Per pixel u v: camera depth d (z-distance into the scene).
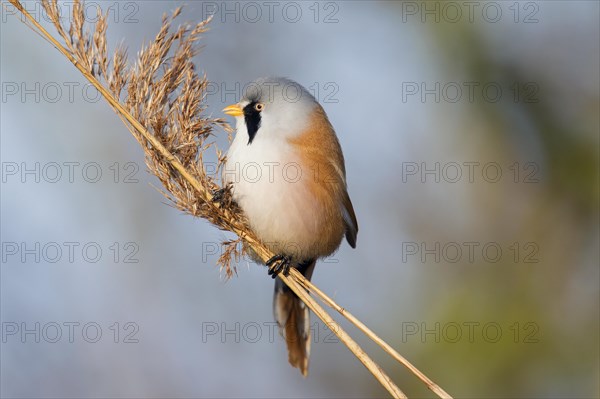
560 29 15.44
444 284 14.13
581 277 14.49
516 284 14.35
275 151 8.70
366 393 13.16
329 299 7.05
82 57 7.24
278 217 8.63
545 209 14.96
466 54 15.29
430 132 15.08
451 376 13.30
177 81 7.47
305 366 9.64
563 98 15.45
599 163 15.05
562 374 13.40
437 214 14.57
